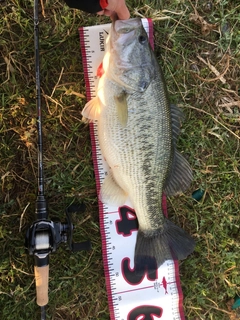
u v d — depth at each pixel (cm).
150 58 59
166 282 70
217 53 74
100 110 61
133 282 69
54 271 68
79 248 61
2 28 66
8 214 66
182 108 72
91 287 69
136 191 64
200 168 73
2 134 66
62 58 68
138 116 59
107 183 67
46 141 68
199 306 72
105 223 69
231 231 75
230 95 74
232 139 74
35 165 68
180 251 67
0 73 66
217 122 74
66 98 68
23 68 67
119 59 57
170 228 67
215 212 74
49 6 67
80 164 69
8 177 66
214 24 73
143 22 69
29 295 67
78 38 68
